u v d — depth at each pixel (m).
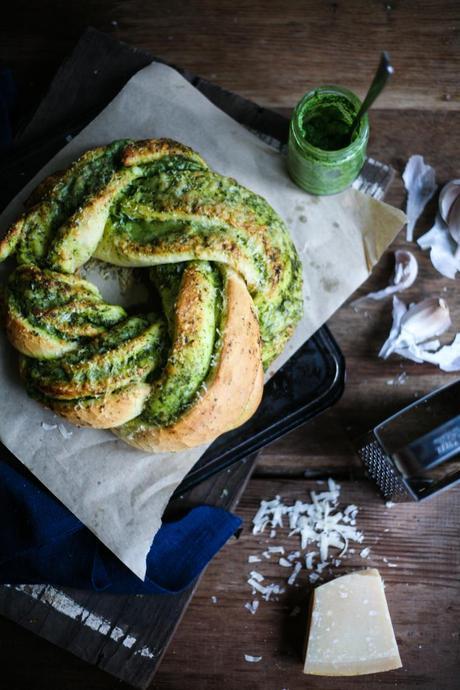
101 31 1.17
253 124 1.11
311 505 1.09
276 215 1.00
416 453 1.08
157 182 0.98
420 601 1.09
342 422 1.10
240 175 1.07
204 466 1.04
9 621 1.09
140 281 1.02
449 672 1.08
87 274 1.03
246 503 1.10
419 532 1.09
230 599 1.09
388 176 1.10
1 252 1.00
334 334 1.11
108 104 1.09
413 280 1.11
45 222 1.00
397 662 1.06
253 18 1.16
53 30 1.17
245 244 0.96
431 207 1.12
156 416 0.96
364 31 1.15
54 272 0.98
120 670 1.06
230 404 0.95
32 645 1.09
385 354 1.10
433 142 1.13
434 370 1.11
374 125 1.13
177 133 1.08
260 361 0.97
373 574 1.07
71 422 0.98
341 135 1.05
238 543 1.09
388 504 1.10
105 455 1.02
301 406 1.05
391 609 1.09
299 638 1.08
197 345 0.94
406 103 1.14
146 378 0.96
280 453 1.10
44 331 0.96
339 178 1.02
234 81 1.16
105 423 0.96
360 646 1.06
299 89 1.15
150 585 1.03
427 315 1.08
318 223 1.06
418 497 1.04
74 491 1.02
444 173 1.13
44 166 1.07
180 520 1.04
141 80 1.08
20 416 1.02
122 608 1.07
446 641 1.08
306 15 1.16
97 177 1.00
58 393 0.96
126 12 1.17
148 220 0.97
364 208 1.06
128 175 0.98
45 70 1.17
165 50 1.16
